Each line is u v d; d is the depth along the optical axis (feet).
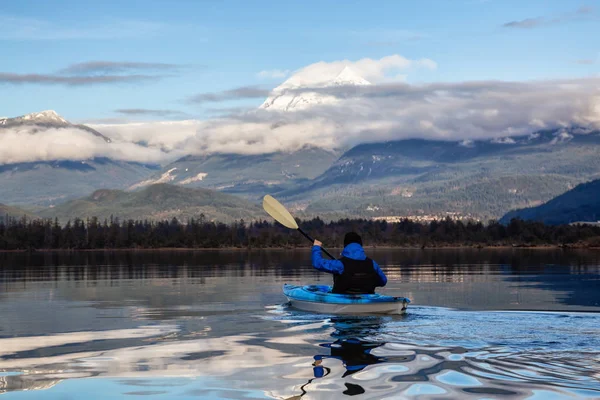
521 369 31.32
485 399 26.20
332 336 41.45
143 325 47.50
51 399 26.76
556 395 26.66
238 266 156.87
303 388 28.09
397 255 267.18
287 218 70.44
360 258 55.57
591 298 67.56
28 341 40.47
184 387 28.48
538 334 41.57
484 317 50.42
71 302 65.51
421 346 37.52
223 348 37.60
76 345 38.93
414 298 68.74
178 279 104.37
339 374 30.60
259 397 26.78
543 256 235.40
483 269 135.64
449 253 301.84
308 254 301.43
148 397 26.94
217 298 69.15
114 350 37.22
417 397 26.58
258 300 66.54
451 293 75.15
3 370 32.07
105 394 27.48
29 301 66.85
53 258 249.34
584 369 31.19
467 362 32.91
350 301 53.06
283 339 40.52
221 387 28.45
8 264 180.24
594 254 260.42
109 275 118.11
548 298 68.13
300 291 59.36
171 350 37.11
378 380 29.35
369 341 39.37
